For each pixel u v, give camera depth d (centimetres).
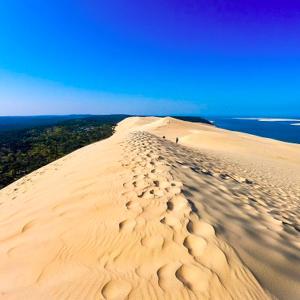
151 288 287
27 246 425
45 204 598
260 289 285
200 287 284
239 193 660
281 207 645
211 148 2472
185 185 577
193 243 354
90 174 759
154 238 371
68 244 397
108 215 459
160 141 1527
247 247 356
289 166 1877
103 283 304
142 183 595
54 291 306
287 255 364
